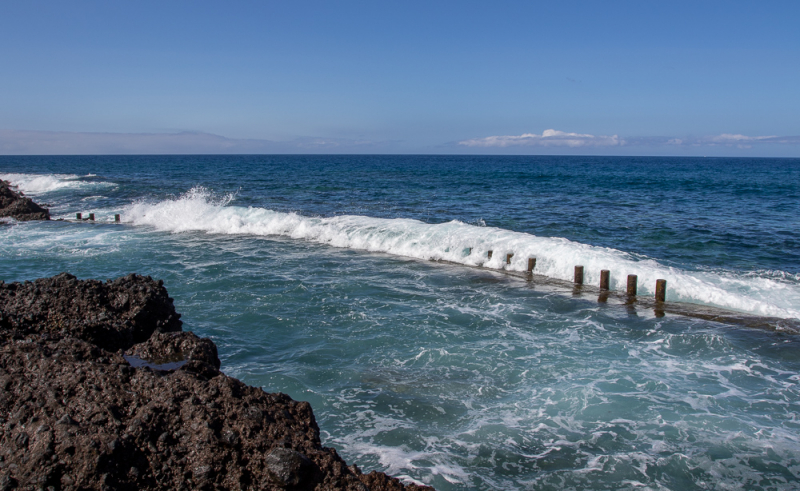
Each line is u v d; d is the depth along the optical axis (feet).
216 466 16.01
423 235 65.57
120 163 410.93
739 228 80.69
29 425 16.72
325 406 26.18
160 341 26.02
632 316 41.01
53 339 23.25
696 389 28.55
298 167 335.06
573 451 22.68
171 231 79.36
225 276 51.16
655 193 140.15
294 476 15.39
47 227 82.69
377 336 35.81
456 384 28.91
